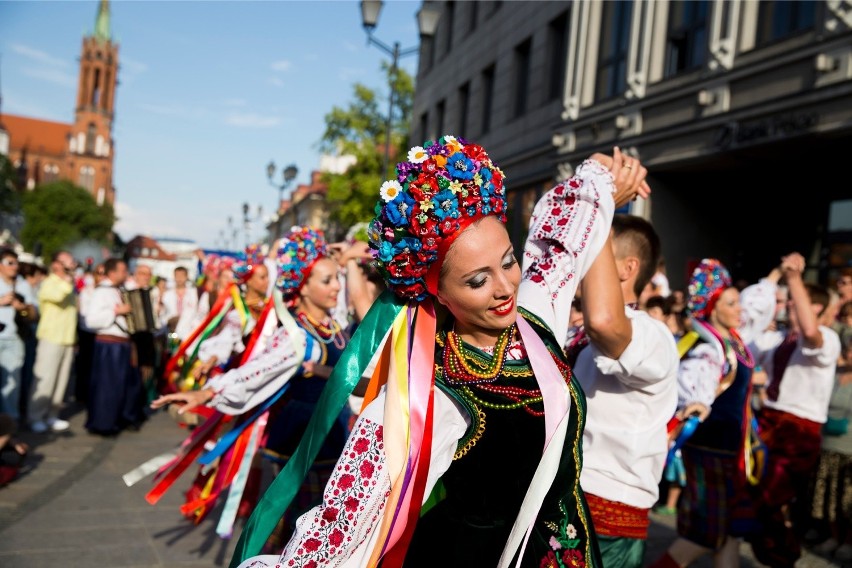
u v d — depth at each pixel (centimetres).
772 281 474
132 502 511
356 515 139
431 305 158
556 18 1345
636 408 209
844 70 714
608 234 191
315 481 312
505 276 150
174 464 329
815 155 852
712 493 318
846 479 438
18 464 562
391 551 143
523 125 1447
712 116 890
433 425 151
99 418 727
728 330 333
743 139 840
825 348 430
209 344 475
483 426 152
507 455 152
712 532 313
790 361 454
